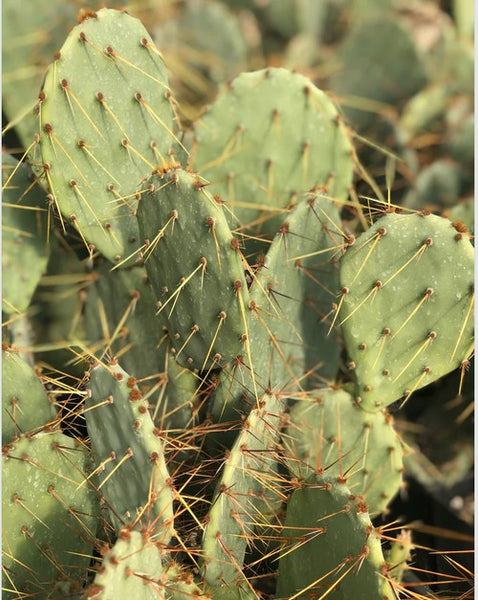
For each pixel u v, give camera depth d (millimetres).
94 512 1091
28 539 1066
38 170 1160
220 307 1082
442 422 1326
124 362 1195
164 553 1025
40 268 1236
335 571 1058
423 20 1778
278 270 1121
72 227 1209
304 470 1146
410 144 1531
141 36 1150
